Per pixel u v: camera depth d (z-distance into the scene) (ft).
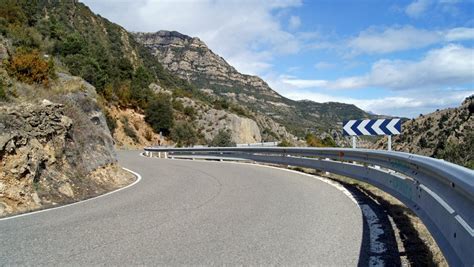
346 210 28.04
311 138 234.38
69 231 22.86
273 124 393.50
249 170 62.85
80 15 375.86
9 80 47.67
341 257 17.63
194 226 23.59
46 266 16.62
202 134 269.44
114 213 28.30
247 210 28.37
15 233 22.62
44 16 298.56
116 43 394.52
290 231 22.17
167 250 18.78
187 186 43.34
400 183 28.30
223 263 16.88
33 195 33.76
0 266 16.65
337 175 52.42
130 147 197.36
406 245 19.45
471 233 11.99
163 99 244.22
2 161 32.89
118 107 215.72
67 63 191.01
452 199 15.07
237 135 293.43
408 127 209.77
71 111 50.44
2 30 117.70
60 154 42.01
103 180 48.16
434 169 17.78
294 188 39.73
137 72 297.12
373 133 39.78
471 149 109.91
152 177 56.03
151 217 26.48
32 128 38.70
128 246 19.48
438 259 17.04
